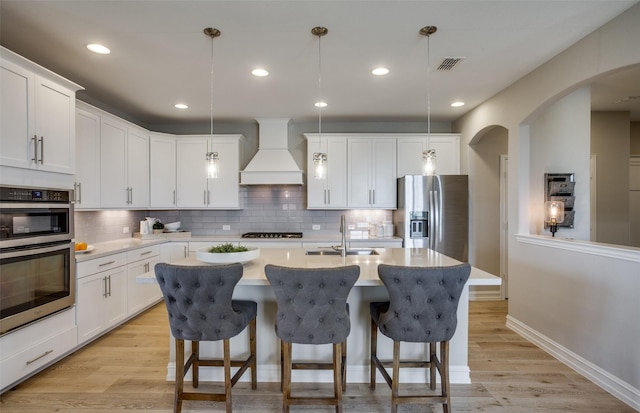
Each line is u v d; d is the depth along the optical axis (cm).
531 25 228
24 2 199
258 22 223
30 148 234
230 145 470
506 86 343
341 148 464
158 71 303
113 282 328
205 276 184
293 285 184
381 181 463
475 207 448
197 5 204
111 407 215
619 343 223
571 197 309
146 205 436
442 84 338
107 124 361
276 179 461
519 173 328
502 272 454
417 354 246
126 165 395
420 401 196
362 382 246
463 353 245
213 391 232
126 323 360
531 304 312
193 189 471
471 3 204
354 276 186
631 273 215
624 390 219
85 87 344
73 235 275
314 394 229
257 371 248
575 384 241
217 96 373
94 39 245
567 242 266
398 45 256
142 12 211
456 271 184
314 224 499
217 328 193
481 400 222
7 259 217
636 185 493
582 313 253
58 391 232
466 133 445
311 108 420
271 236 461
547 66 284
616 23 218
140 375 254
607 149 443
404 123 492
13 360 223
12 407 214
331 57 276
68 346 270
